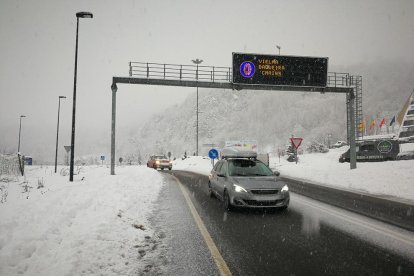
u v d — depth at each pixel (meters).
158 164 32.19
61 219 6.50
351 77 23.39
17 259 4.36
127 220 7.30
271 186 8.68
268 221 7.67
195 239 6.08
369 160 24.88
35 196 10.27
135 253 5.21
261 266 4.70
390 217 8.16
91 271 4.31
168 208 9.38
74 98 16.73
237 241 5.96
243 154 25.38
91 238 5.51
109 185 12.90
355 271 4.52
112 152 21.22
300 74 22.39
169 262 4.83
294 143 21.66
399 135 41.88
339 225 7.25
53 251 4.76
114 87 21.78
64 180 16.98
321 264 4.79
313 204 10.20
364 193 13.02
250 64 22.02
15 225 6.04
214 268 4.61
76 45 17.33
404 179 13.86
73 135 16.70
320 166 25.42
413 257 5.11
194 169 33.78
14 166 21.11
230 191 8.78
